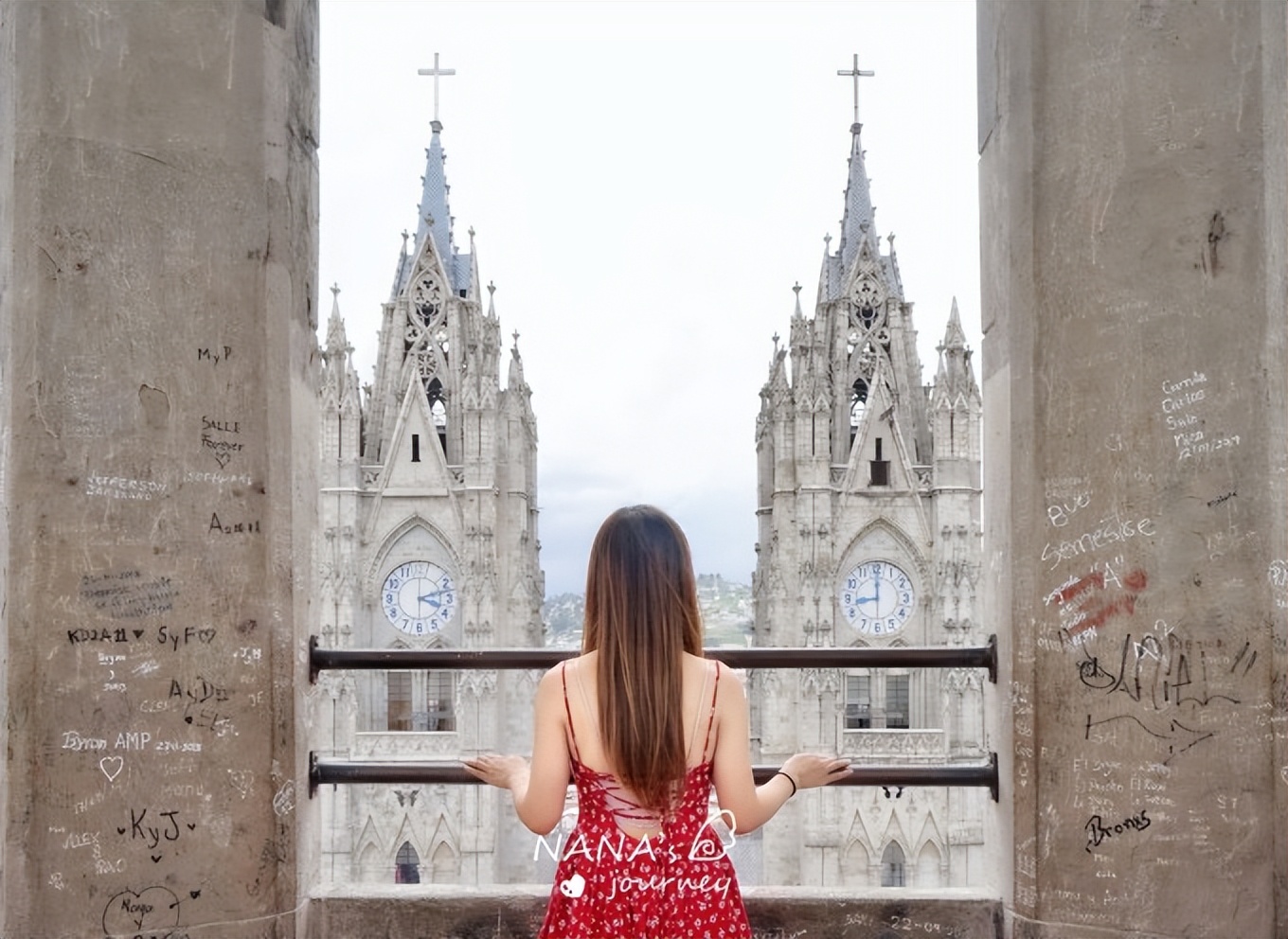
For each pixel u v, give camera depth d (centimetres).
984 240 604
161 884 537
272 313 562
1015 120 554
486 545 6612
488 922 586
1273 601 515
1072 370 539
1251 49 519
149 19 541
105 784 530
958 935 571
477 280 7175
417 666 586
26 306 522
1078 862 533
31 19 525
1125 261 529
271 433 559
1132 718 527
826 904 580
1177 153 524
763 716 6550
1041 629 541
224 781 546
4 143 523
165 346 542
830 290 7288
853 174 7306
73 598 526
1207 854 517
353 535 6556
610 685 370
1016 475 552
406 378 6881
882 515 6631
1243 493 518
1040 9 546
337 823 6169
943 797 6228
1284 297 521
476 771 445
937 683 6462
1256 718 514
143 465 538
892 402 6725
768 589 6856
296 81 587
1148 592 525
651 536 381
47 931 520
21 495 520
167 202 543
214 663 547
